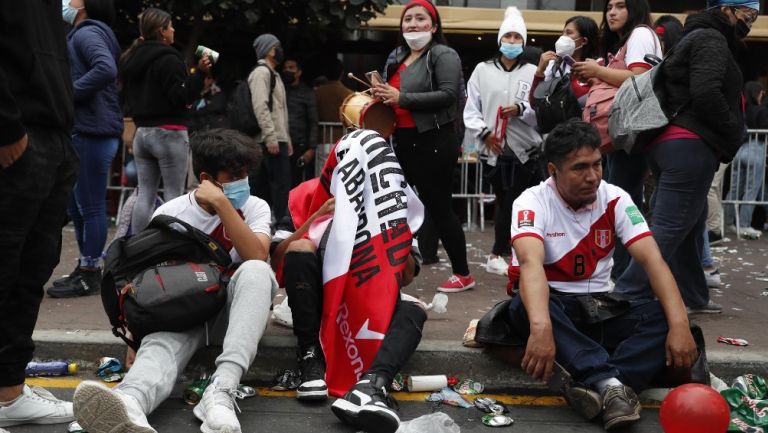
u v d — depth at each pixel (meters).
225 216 3.51
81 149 4.96
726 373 3.78
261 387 3.76
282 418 3.33
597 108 4.77
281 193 8.02
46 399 3.24
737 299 5.29
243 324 3.27
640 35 4.77
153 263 3.48
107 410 2.79
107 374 3.80
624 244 3.52
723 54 4.09
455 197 9.09
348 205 3.68
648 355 3.38
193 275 3.37
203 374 3.77
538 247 3.41
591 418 3.30
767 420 3.20
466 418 3.39
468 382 3.76
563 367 3.33
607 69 4.75
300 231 3.79
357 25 8.63
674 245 4.29
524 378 3.79
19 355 3.10
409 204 3.91
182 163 5.69
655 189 4.50
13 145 2.66
